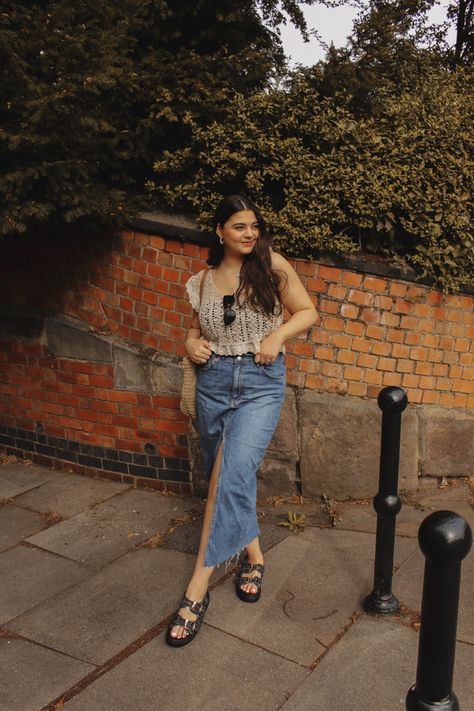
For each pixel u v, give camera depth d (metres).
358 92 4.22
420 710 1.56
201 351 2.64
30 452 4.61
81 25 3.50
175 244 3.94
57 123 3.46
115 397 4.16
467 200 3.84
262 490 3.88
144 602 2.83
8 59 3.18
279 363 2.66
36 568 3.18
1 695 2.28
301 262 3.78
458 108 4.04
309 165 3.76
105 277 4.17
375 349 3.81
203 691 2.26
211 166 3.94
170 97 3.98
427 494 3.84
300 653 2.46
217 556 2.56
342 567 3.06
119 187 4.27
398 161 3.77
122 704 2.21
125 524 3.63
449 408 3.93
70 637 2.60
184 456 4.00
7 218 3.39
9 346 4.52
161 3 4.00
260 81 4.36
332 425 3.74
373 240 3.85
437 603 1.52
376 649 2.46
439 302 3.81
